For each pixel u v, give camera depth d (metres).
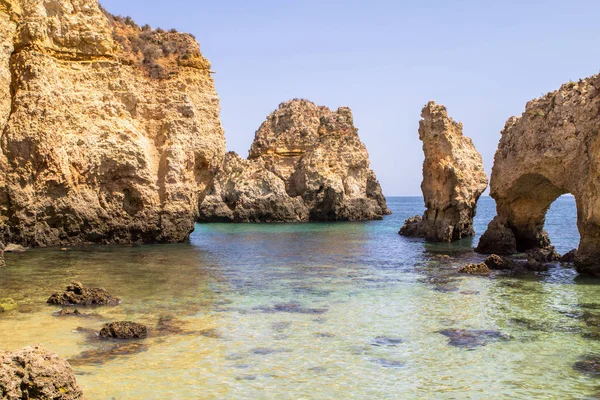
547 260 34.22
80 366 14.15
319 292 24.11
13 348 15.33
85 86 40.72
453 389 13.30
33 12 38.03
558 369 14.65
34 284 24.22
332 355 15.53
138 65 43.69
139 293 23.02
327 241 49.59
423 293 24.05
